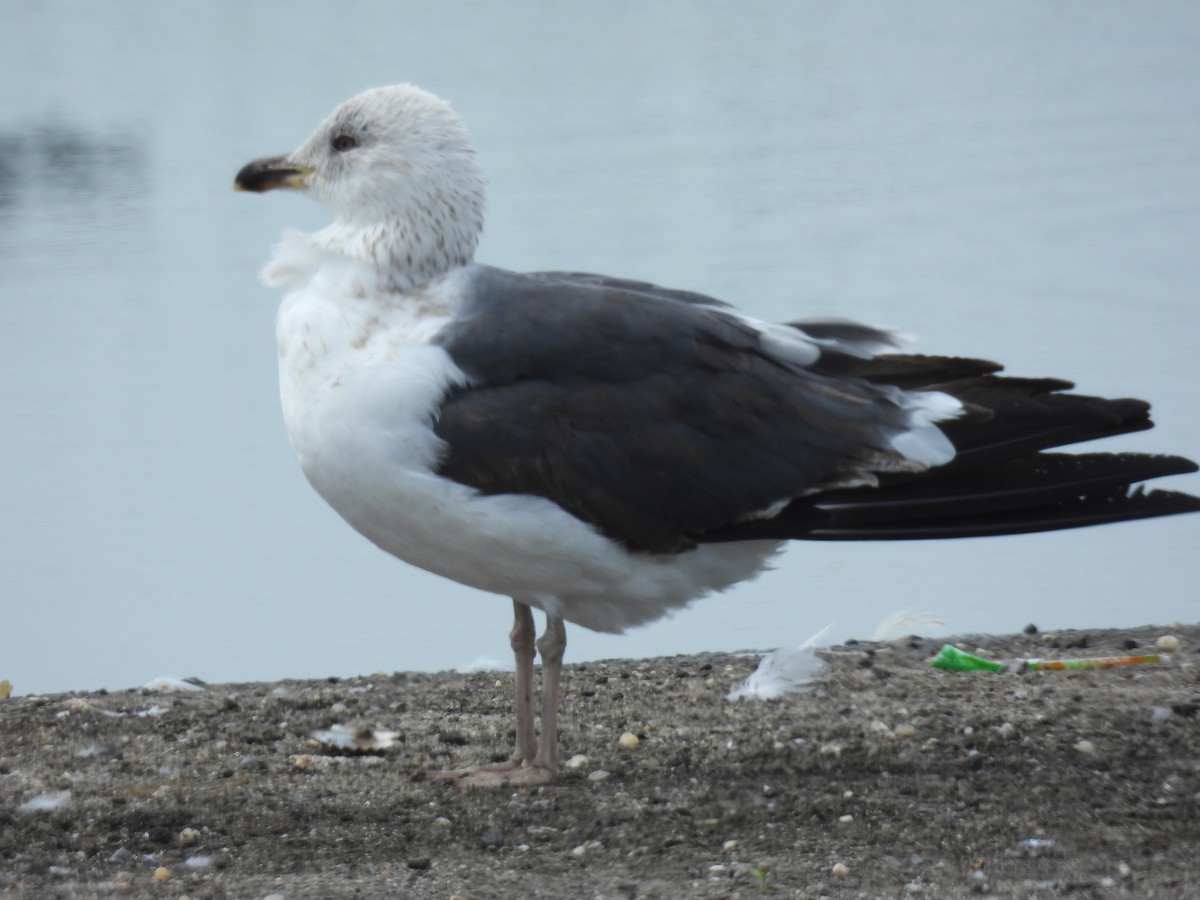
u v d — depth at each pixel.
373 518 10.96
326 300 11.05
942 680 13.02
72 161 39.97
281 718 12.68
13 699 13.34
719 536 11.00
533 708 11.60
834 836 10.34
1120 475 11.02
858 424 11.02
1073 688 12.70
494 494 10.65
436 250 11.21
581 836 10.45
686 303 11.45
